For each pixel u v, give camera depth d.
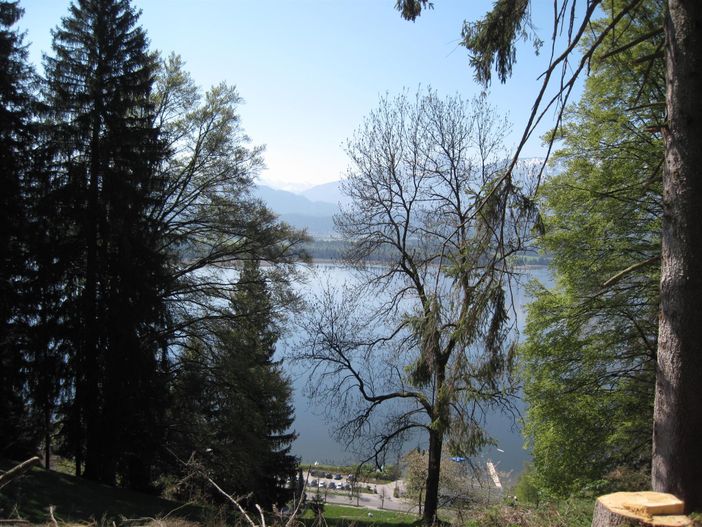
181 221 19.53
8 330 15.70
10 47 15.98
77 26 16.67
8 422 16.14
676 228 3.96
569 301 12.98
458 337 4.94
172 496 18.86
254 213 20.05
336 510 26.73
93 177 16.33
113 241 16.42
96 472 16.62
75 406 16.34
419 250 14.50
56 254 15.80
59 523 7.37
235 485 18.44
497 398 12.20
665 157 4.11
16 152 15.98
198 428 18.42
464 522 7.19
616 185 12.04
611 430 12.52
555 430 12.81
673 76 4.01
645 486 8.80
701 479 3.82
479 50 5.27
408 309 14.69
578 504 6.96
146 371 16.36
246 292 20.28
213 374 19.08
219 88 20.14
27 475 12.85
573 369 13.17
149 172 17.12
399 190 14.77
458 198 13.31
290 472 24.94
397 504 31.78
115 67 16.73
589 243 12.66
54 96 16.69
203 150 19.95
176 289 18.89
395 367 15.04
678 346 3.92
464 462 15.89
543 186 12.73
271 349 26.17
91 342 16.09
